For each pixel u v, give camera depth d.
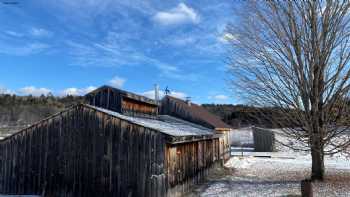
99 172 12.37
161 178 11.36
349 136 14.68
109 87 16.44
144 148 11.76
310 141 14.43
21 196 13.05
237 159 28.30
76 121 13.07
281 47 14.91
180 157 13.48
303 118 14.29
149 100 19.42
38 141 13.55
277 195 12.89
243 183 16.00
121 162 12.05
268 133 38.69
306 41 14.33
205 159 18.20
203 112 30.84
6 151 13.94
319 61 14.12
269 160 27.55
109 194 12.06
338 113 14.09
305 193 7.83
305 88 14.29
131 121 12.09
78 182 12.65
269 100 15.36
